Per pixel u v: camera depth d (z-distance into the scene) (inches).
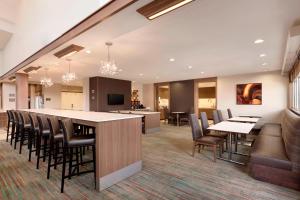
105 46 151.6
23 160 141.2
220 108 322.0
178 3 77.3
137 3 78.0
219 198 86.7
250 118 213.8
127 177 110.5
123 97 385.1
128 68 252.2
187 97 374.0
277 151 111.7
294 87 213.3
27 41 194.7
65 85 484.4
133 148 116.8
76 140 95.0
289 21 106.4
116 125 105.5
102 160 96.2
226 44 147.9
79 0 107.4
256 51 168.9
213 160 140.7
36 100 424.8
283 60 200.1
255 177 107.0
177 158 145.9
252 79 289.9
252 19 103.6
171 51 167.2
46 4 150.4
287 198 86.8
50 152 115.2
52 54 158.4
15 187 97.5
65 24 122.0
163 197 87.6
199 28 116.0
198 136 153.1
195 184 101.0
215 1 84.5
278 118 268.8
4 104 330.6
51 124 110.0
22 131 163.5
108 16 89.4
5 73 283.4
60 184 100.5
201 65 232.4
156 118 272.8
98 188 93.9
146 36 129.7
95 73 296.4
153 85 445.4
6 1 220.5
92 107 345.1
